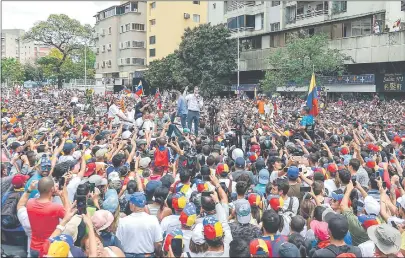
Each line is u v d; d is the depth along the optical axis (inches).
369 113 1018.7
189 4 2736.2
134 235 219.6
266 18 1973.4
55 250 170.1
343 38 1587.1
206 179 293.7
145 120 636.1
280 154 416.2
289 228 233.1
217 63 1966.0
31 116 853.2
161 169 347.9
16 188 253.1
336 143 530.6
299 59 1457.9
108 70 3243.1
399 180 340.8
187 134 607.8
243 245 185.6
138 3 2992.1
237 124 626.8
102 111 1273.4
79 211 216.7
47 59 3262.8
